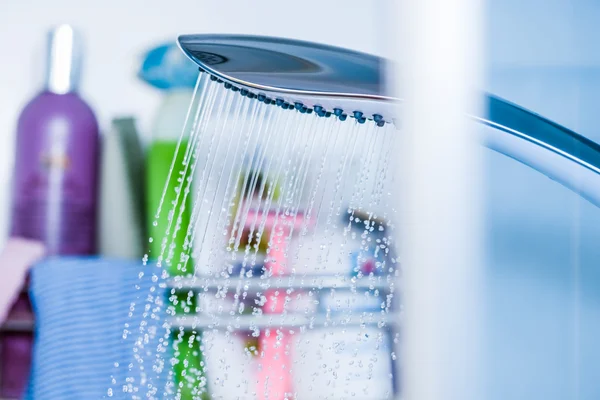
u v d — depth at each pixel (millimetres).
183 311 835
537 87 293
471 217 253
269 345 842
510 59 287
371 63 437
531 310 280
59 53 981
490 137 287
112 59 1054
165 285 734
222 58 457
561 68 295
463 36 250
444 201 250
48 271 839
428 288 250
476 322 259
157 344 815
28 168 951
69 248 948
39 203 943
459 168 250
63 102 968
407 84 250
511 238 283
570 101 297
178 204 919
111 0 1056
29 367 886
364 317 692
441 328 250
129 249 961
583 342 280
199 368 829
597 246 296
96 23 1055
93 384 811
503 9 285
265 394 793
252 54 457
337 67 428
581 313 283
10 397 887
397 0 252
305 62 438
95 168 984
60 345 823
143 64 1010
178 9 1066
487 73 282
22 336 892
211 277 808
